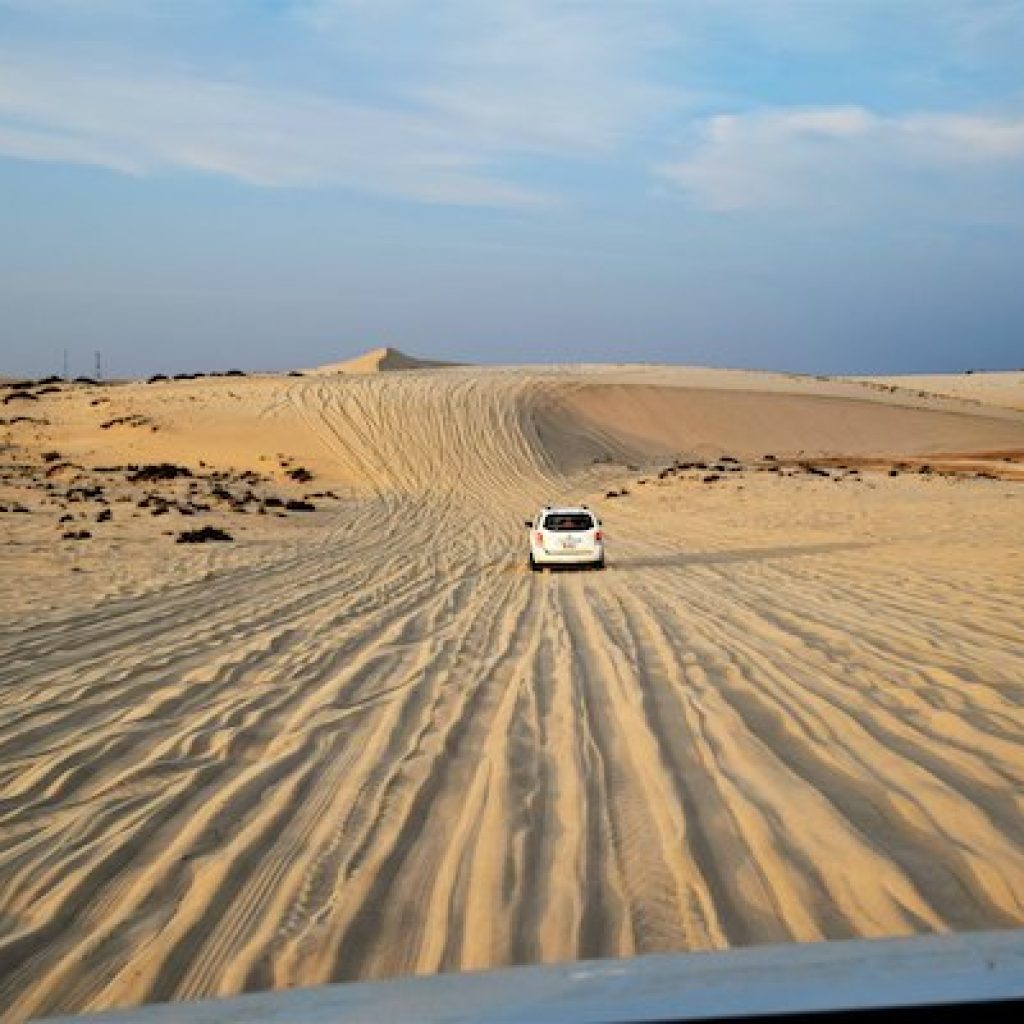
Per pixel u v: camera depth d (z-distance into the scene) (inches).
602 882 216.5
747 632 530.6
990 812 247.0
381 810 267.7
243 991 175.9
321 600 714.8
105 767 315.0
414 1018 48.1
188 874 227.8
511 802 270.8
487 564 1000.2
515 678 432.8
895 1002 46.1
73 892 218.8
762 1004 46.5
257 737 344.8
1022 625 512.1
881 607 598.5
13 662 487.8
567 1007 47.3
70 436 2541.8
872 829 239.5
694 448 3255.4
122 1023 53.2
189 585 799.1
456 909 205.8
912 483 1898.4
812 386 4323.3
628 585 789.9
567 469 2625.5
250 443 2524.6
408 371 4074.8
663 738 327.9
